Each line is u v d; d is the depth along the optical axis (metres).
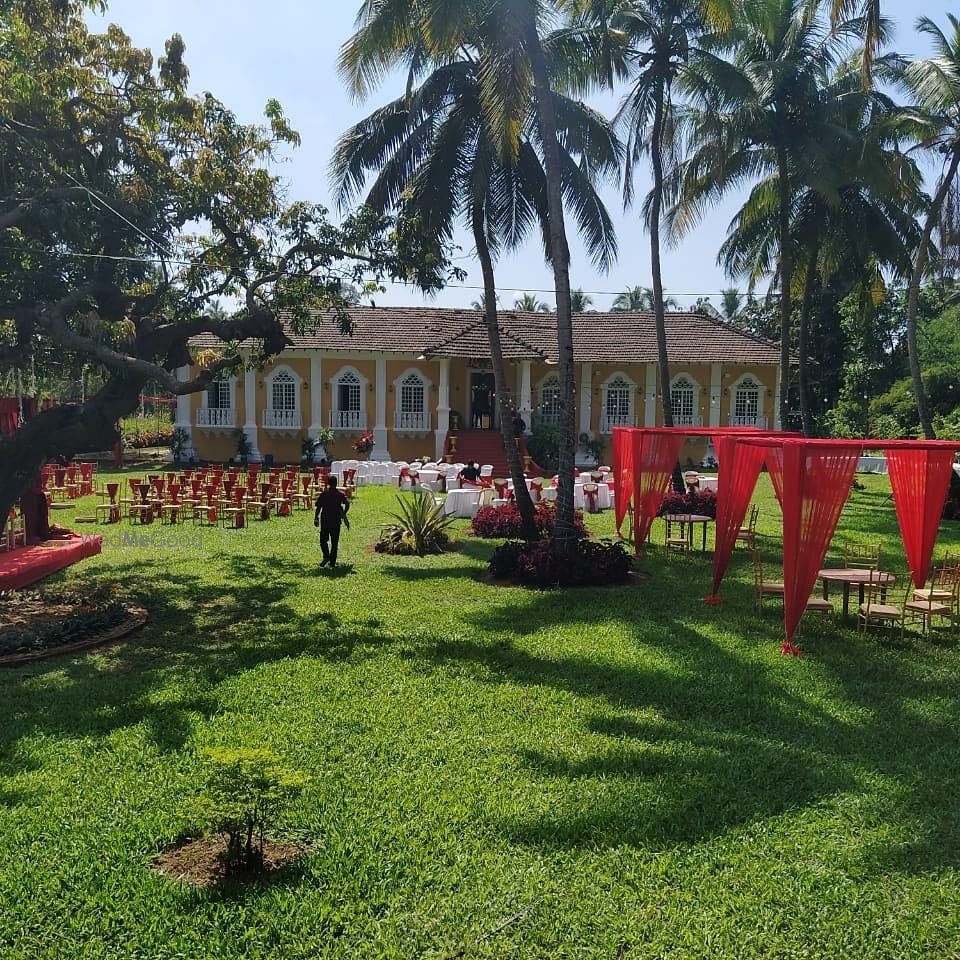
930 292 41.66
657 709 7.43
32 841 5.00
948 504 22.28
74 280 10.96
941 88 20.41
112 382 10.64
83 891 4.49
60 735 6.61
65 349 11.48
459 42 12.45
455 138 14.89
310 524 18.80
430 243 12.91
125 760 6.14
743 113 20.03
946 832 5.26
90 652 8.95
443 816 5.34
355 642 9.41
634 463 15.72
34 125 10.35
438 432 33.53
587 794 5.69
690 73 18.16
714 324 37.53
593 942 4.12
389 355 34.19
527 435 33.47
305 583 12.59
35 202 9.61
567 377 13.32
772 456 11.43
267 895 4.46
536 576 12.78
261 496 19.66
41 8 10.56
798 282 27.33
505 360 33.22
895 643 9.83
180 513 19.80
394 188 15.96
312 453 33.12
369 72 13.14
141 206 10.88
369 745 6.48
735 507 11.62
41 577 12.41
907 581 12.62
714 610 11.29
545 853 4.93
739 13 17.12
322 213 11.42
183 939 4.11
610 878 4.66
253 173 11.61
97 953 3.99
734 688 8.02
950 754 6.50
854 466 9.31
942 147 22.12
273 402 34.22
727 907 4.42
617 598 11.95
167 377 9.55
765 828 5.27
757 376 36.25
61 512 19.77
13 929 4.16
